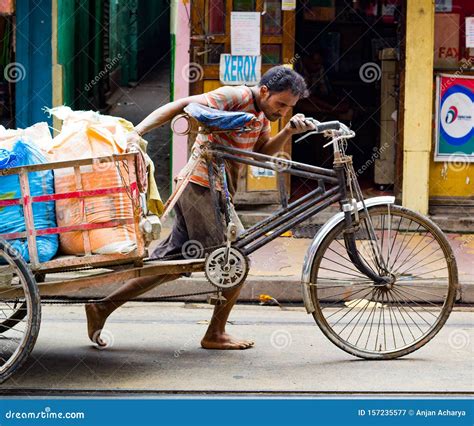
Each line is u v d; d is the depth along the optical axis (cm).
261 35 1025
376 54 1284
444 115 1053
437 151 1055
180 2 1017
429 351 650
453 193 1062
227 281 597
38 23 1044
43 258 549
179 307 782
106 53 1523
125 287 625
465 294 805
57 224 555
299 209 608
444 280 804
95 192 550
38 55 1049
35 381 567
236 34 1019
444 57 1052
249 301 810
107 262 557
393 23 1326
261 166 603
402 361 623
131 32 1719
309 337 685
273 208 1041
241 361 616
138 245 553
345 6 1337
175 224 628
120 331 695
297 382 571
